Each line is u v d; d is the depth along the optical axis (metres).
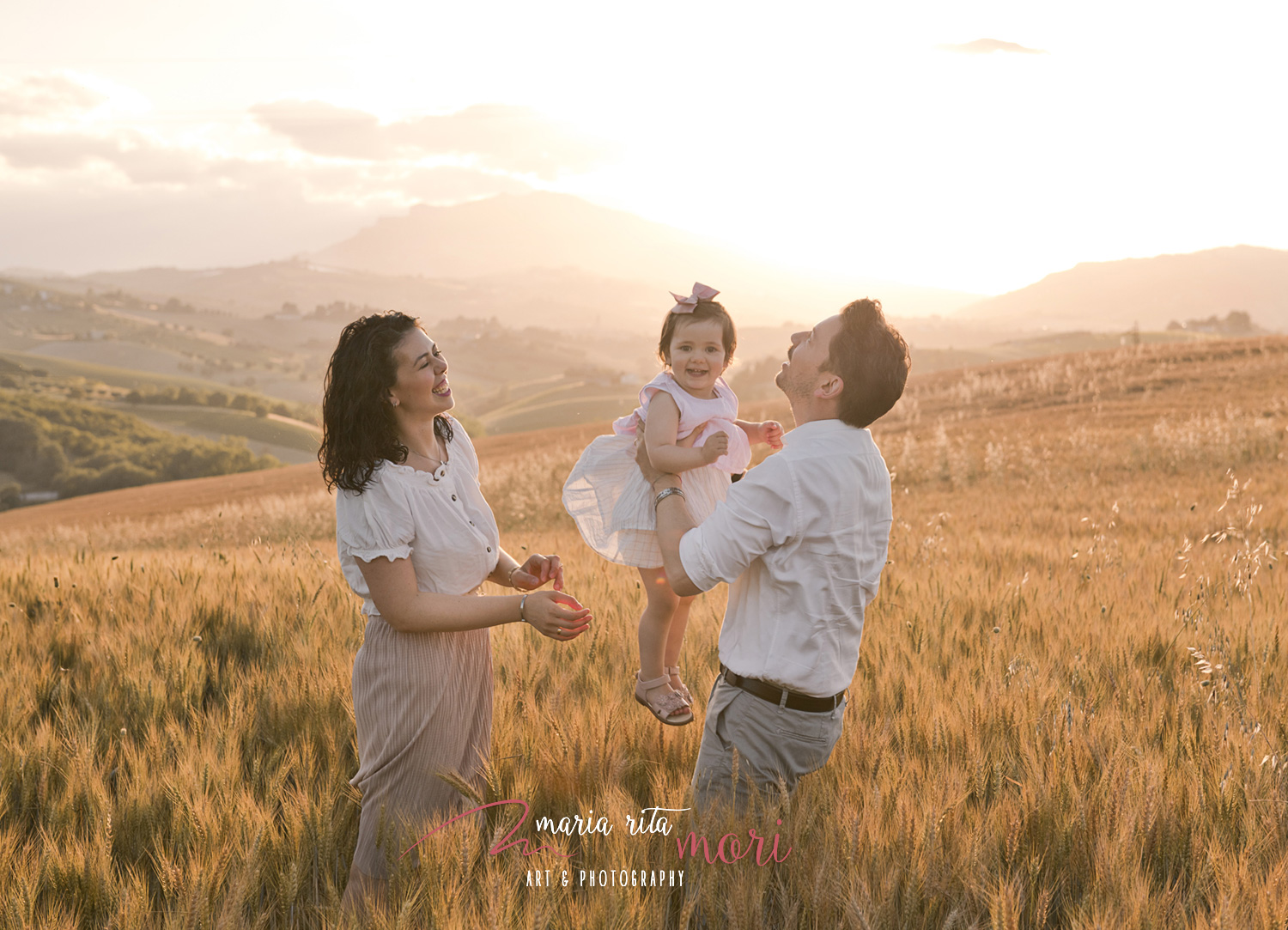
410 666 2.64
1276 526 9.91
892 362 2.43
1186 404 31.56
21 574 6.24
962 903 2.19
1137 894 2.12
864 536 2.53
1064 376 43.50
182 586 5.79
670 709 3.10
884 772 2.76
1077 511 13.54
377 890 2.43
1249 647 4.25
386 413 2.59
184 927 2.06
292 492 39.59
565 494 3.23
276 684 3.71
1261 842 2.40
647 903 2.15
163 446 113.69
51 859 2.30
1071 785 2.60
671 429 2.85
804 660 2.50
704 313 2.95
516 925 2.06
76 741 3.08
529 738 3.09
